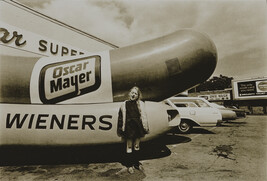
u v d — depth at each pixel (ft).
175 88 13.58
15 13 21.57
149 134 11.19
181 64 12.81
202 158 11.74
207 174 9.13
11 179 8.94
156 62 12.63
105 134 10.88
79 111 11.30
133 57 12.82
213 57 13.69
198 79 14.03
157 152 13.24
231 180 8.41
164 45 13.20
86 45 30.78
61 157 12.16
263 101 74.95
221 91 85.10
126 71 12.46
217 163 10.75
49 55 25.00
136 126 10.53
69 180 8.73
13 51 21.15
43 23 24.54
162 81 12.77
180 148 14.37
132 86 12.53
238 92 78.59
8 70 12.12
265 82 72.79
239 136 19.43
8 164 11.00
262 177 8.70
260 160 11.23
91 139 10.84
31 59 13.28
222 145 15.26
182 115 21.18
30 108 11.37
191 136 19.79
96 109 11.44
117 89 12.46
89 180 8.70
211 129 25.41
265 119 42.68
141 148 14.24
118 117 11.16
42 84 12.15
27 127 10.84
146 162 11.09
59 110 11.34
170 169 9.87
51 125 10.89
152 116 11.46
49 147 10.94
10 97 11.93
